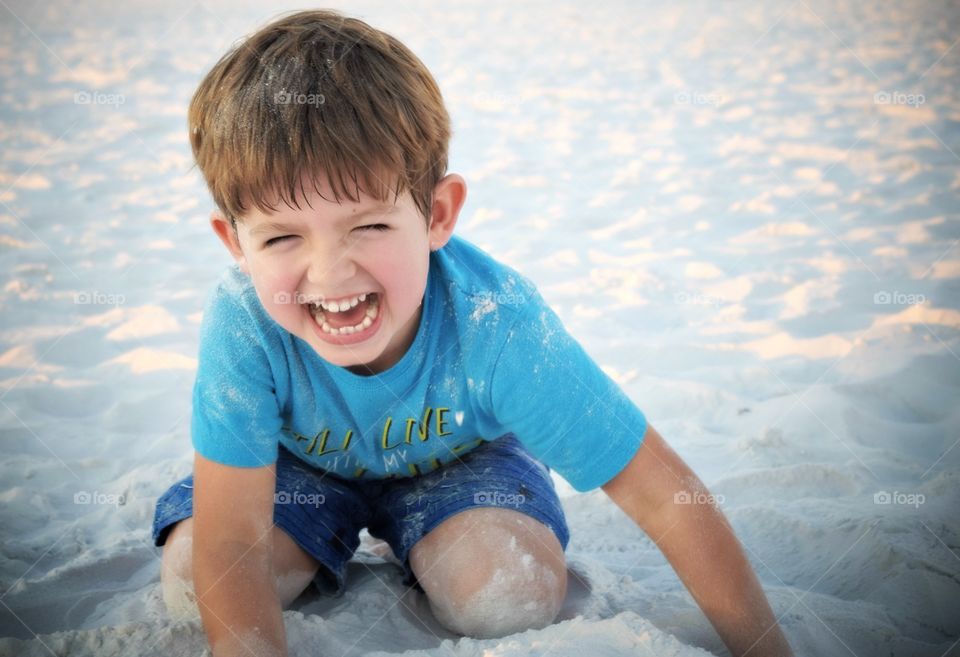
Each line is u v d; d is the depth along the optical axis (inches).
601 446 64.1
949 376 114.0
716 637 66.1
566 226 185.3
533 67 356.2
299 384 64.8
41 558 81.9
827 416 105.0
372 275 56.1
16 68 361.4
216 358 63.5
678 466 65.3
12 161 239.0
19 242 177.8
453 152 246.2
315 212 54.0
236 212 56.2
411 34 428.8
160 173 229.0
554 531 69.2
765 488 91.9
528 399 63.8
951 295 138.6
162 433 108.0
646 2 525.0
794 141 243.9
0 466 99.3
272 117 53.7
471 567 65.4
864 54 350.9
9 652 61.8
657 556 82.3
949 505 84.4
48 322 139.7
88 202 205.8
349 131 53.5
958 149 225.6
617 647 58.6
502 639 60.6
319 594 72.5
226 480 62.9
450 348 64.6
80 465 100.4
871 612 69.3
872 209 185.3
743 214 188.4
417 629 68.2
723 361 123.3
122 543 82.7
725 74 335.6
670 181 214.8
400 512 71.1
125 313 143.1
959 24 395.5
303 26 58.3
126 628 62.9
